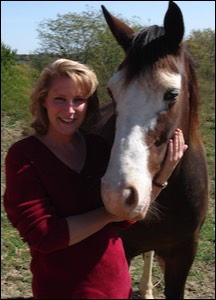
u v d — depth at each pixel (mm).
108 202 1756
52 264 1714
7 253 4383
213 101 9391
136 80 1985
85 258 1716
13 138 8281
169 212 2533
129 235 2625
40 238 1649
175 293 2811
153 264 4379
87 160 1865
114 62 4730
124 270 1789
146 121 1957
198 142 2602
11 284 3883
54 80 1752
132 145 1897
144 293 3775
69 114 1760
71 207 1737
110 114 3057
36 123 1821
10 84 9359
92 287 1696
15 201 1691
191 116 2408
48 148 1767
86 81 1777
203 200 2672
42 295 1732
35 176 1707
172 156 2041
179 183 2486
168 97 1995
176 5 2096
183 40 2215
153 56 2021
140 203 1828
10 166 1712
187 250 2691
